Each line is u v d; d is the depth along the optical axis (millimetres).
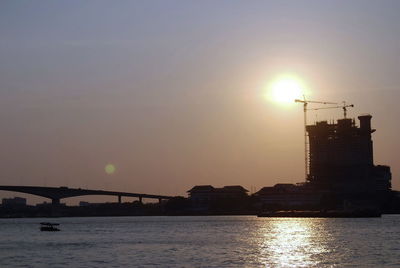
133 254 128625
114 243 162875
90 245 157000
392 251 127000
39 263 115312
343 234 187625
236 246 145625
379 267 102062
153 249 140250
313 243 152000
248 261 112500
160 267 105562
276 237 178375
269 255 122562
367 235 180375
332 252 127000
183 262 112000
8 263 116125
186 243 158250
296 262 110188
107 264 111188
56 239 187375
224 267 104688
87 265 110500
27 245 161250
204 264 108812
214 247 143375
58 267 108688
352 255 120125
